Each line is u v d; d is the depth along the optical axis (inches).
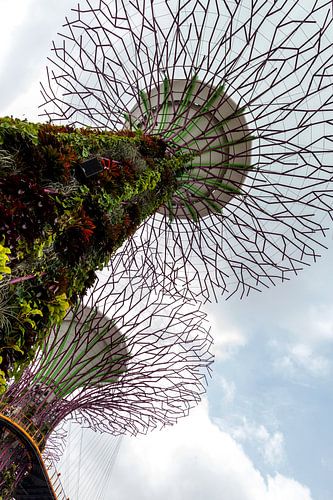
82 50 408.2
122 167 251.4
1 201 149.2
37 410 389.7
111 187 228.4
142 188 273.3
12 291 157.8
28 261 164.4
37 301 168.6
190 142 403.9
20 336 160.1
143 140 316.5
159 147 330.6
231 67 373.4
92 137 240.2
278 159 385.7
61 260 182.1
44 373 408.5
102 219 214.5
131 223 273.1
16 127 168.4
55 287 178.1
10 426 370.6
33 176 161.2
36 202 157.8
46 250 173.2
